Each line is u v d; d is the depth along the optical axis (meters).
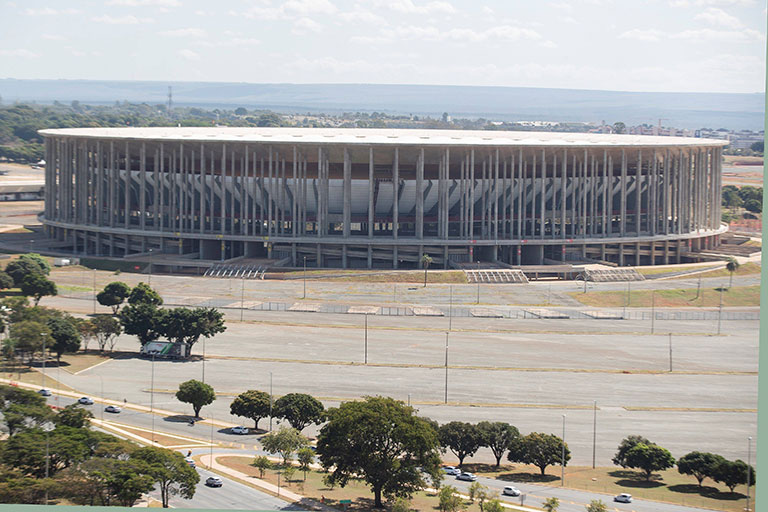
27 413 159.38
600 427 181.00
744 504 147.12
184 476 140.12
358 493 149.12
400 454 147.75
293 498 142.38
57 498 135.62
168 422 175.75
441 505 139.12
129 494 135.38
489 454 173.75
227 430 174.12
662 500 147.88
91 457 144.62
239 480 148.00
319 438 149.75
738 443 174.00
